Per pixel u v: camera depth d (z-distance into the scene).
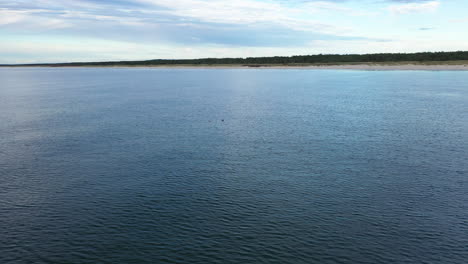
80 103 107.38
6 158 49.59
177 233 29.42
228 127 70.25
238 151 52.91
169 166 46.12
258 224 30.86
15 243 28.22
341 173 43.34
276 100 113.81
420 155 50.31
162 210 33.56
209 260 25.84
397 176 42.19
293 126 70.81
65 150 53.59
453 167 45.19
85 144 56.91
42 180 41.38
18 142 58.22
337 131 65.75
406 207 34.16
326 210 33.56
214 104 105.06
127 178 41.81
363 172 43.66
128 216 32.41
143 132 65.62
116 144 56.88
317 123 73.62
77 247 27.61
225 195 36.94
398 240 28.45
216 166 46.09
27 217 32.44
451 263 25.62
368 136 61.62
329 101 109.38
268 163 47.25
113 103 107.25
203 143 57.56
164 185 39.66
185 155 50.91
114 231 29.84
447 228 30.30
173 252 26.78
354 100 110.94
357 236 29.03
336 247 27.48
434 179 41.22
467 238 28.77
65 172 44.00
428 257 26.30
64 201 35.72
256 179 41.47
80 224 31.06
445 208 33.94
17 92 146.50
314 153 51.66
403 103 102.31
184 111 91.12
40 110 92.69
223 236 28.95
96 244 27.97
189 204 34.81
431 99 110.50
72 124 73.25
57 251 27.11
